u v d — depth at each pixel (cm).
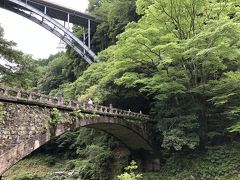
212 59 2378
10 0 4591
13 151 1530
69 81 6044
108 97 3141
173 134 2491
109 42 5359
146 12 2747
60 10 5269
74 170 3331
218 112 2639
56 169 3728
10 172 3878
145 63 2783
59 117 1875
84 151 3441
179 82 2594
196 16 2784
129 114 2675
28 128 1645
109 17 5253
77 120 2028
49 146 4200
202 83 2602
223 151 2439
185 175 2528
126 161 3033
